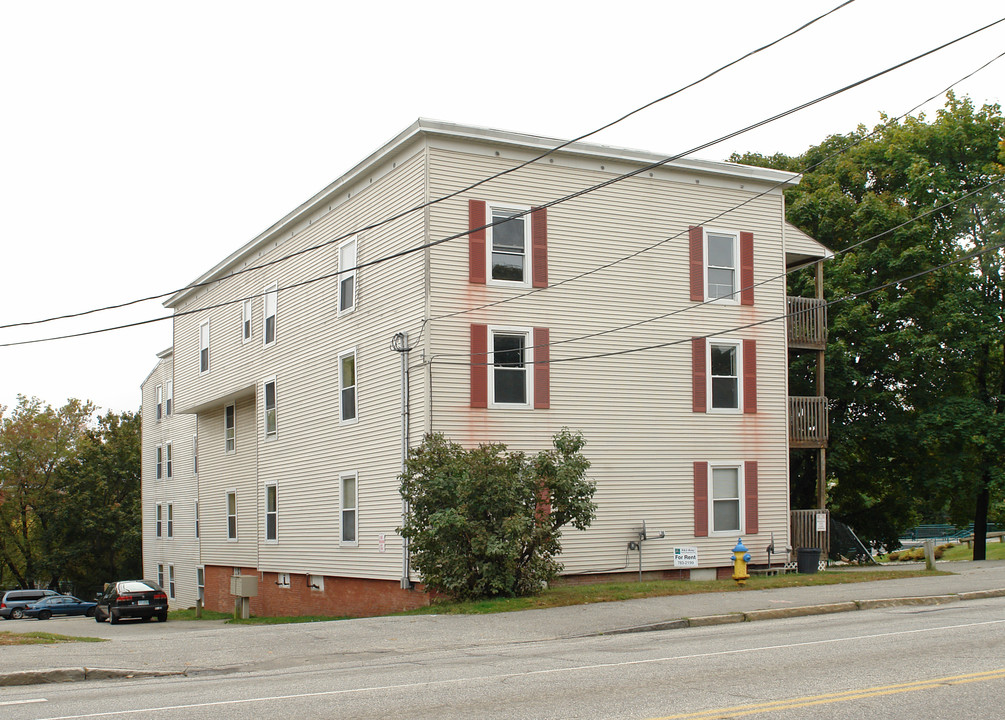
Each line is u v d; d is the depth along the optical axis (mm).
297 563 28156
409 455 21828
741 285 25875
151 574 48125
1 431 65875
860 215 31672
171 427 46000
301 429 28250
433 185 22453
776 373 26297
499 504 19281
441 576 19359
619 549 23594
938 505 37906
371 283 24672
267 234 30656
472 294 22609
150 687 11438
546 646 14148
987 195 31531
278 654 14102
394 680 11016
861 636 13227
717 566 24844
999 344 32250
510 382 22969
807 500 34406
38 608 51781
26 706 9938
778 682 9773
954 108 33312
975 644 12039
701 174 25562
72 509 62031
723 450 25266
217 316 35594
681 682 9961
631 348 24281
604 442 23703
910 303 30516
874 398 30812
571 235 23828
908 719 7961
